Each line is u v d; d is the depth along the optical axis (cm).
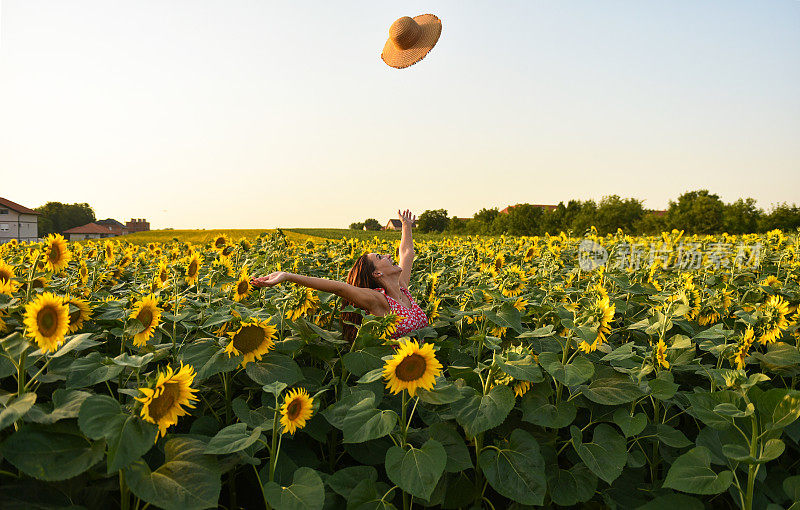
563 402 250
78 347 203
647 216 6638
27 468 160
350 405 249
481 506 249
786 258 765
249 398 283
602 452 236
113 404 172
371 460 264
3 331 278
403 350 203
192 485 179
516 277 479
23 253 650
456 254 885
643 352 322
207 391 291
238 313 253
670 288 539
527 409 248
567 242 1034
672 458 264
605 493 256
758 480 239
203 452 194
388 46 494
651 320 350
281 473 228
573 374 230
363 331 290
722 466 248
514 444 231
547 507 243
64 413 175
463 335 432
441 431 237
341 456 289
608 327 262
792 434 254
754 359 319
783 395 202
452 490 230
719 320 427
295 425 213
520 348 254
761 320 327
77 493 190
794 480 216
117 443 162
